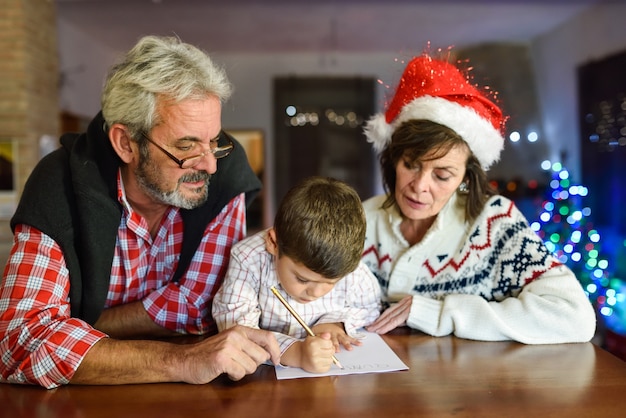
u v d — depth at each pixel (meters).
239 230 1.21
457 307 1.12
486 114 1.19
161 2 4.62
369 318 1.18
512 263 1.19
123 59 1.03
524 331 1.08
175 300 1.15
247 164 1.22
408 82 1.22
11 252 0.99
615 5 4.46
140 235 1.10
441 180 1.15
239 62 6.78
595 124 4.70
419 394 0.84
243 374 0.87
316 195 0.98
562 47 5.32
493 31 5.68
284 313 1.11
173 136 0.97
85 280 1.03
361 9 4.93
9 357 0.89
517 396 0.83
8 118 3.57
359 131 6.84
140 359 0.88
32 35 3.69
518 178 5.37
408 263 1.26
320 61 6.81
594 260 3.03
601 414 0.77
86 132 1.09
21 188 3.58
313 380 0.90
